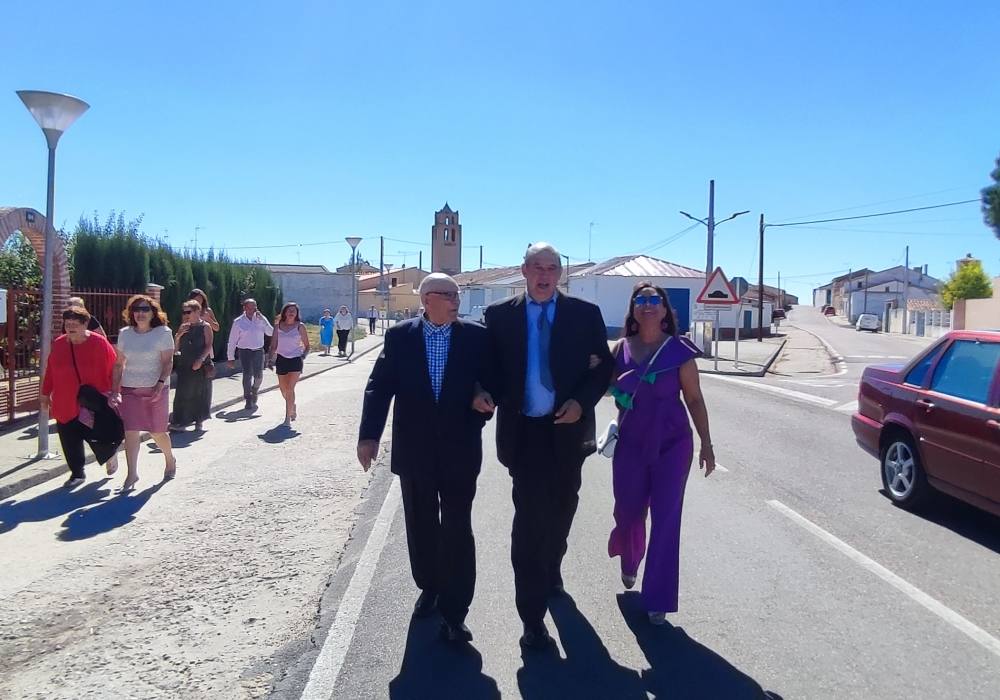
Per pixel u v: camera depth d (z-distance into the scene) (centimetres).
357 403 1555
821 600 512
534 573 439
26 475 829
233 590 540
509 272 6297
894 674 412
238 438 1137
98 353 813
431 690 397
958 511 732
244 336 1398
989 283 5353
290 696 393
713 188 3338
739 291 4212
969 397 664
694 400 471
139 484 845
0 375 1160
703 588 533
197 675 418
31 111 912
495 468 940
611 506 759
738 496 792
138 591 538
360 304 8562
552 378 443
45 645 456
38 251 1318
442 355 448
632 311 480
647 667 420
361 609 502
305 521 709
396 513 731
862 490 821
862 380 833
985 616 487
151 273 1847
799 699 387
